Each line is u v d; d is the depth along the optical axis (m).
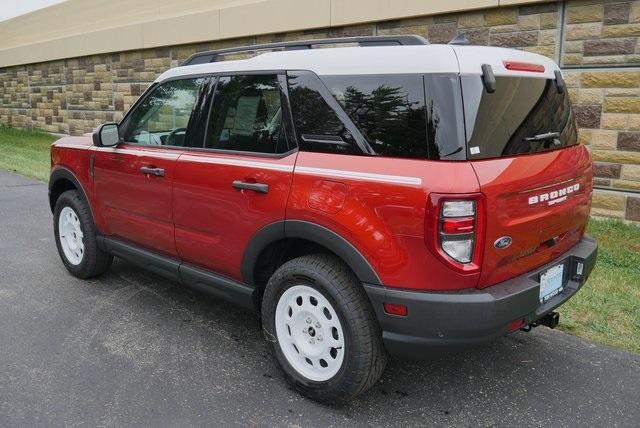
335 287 2.98
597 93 6.53
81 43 14.91
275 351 3.39
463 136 2.68
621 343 3.96
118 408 3.14
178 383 3.42
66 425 2.97
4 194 9.05
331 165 2.99
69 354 3.75
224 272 3.72
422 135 2.74
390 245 2.76
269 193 3.24
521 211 2.89
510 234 2.83
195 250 3.83
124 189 4.34
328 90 3.09
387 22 8.33
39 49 16.81
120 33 13.48
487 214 2.68
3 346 3.84
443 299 2.70
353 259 2.89
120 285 5.01
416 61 2.80
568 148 3.44
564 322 4.25
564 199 3.26
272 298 3.32
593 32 6.45
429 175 2.66
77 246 5.08
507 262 2.88
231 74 3.64
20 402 3.18
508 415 3.14
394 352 2.91
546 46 6.81
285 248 3.45
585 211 3.60
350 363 2.99
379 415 3.13
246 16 10.39
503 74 2.95
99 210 4.68
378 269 2.82
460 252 2.66
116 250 4.62
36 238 6.50
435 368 3.66
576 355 3.82
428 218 2.63
